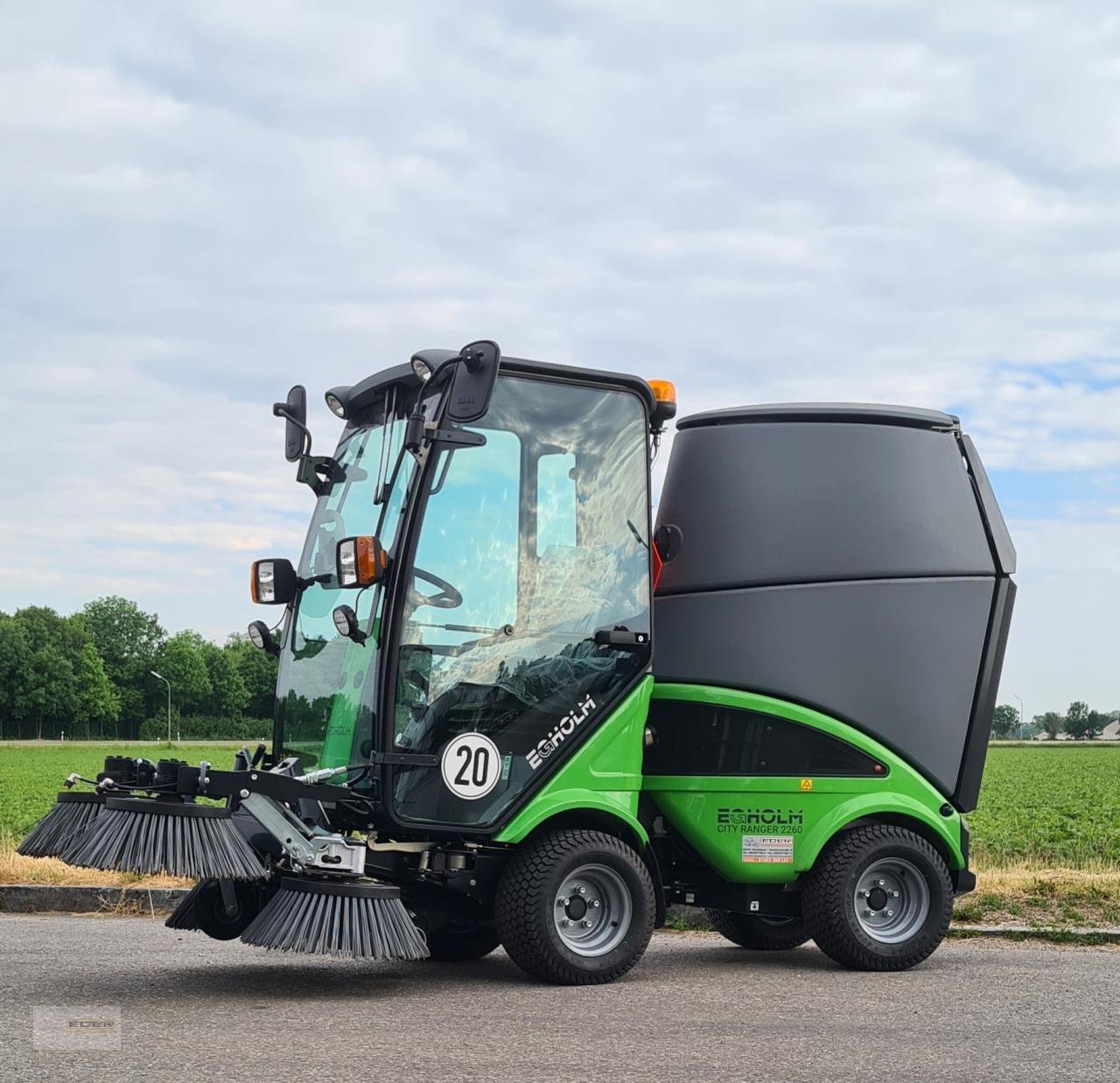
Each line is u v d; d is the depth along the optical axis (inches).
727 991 259.8
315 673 281.6
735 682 303.9
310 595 290.0
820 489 314.5
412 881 269.7
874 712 308.8
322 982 261.7
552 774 269.9
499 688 266.4
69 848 238.2
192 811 234.7
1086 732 6904.5
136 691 5359.3
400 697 256.8
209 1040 195.8
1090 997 256.5
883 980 280.4
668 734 304.2
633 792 279.3
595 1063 187.9
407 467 267.9
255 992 245.1
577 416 281.3
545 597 273.4
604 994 253.3
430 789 258.2
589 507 280.4
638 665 282.4
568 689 273.3
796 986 269.3
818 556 310.8
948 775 313.9
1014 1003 249.6
